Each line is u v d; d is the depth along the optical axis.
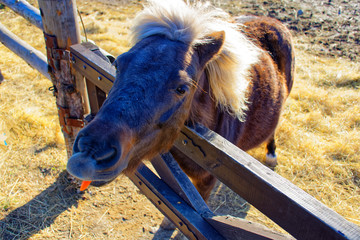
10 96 4.21
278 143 3.70
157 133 1.41
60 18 2.11
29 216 2.66
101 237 2.54
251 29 2.82
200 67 1.60
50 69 2.42
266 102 2.39
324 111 4.24
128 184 3.08
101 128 1.15
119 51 5.62
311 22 7.38
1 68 4.87
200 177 2.07
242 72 1.80
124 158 1.27
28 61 3.04
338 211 2.81
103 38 6.12
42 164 3.18
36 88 4.46
